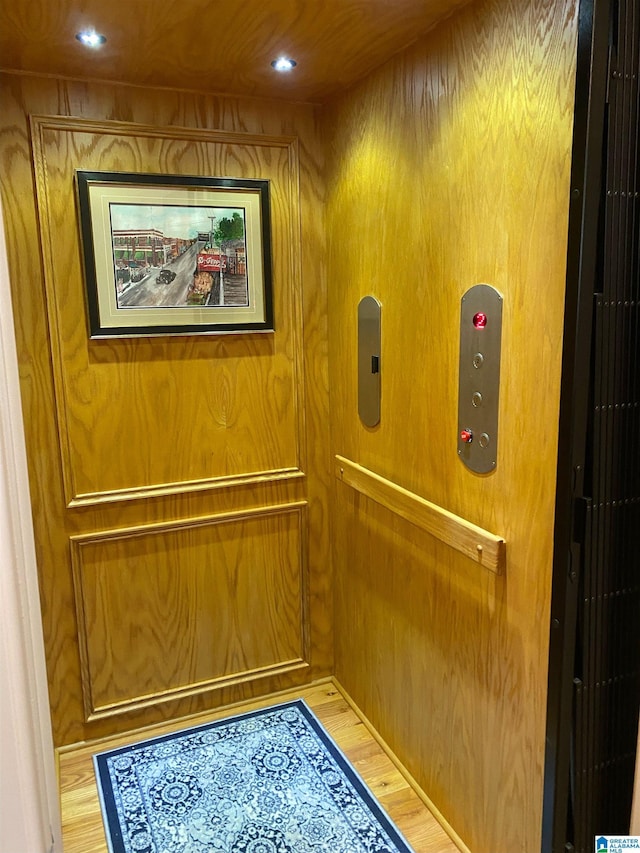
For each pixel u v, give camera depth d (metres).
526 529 1.45
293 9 1.50
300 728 2.38
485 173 1.48
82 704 2.28
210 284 2.23
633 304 1.27
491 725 1.64
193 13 1.52
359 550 2.33
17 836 0.67
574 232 1.22
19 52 1.76
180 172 2.13
